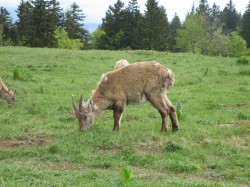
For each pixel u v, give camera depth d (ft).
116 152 32.99
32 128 40.50
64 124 42.22
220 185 25.89
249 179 28.19
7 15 245.45
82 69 81.92
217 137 37.73
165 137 36.68
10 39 202.18
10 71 76.18
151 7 205.77
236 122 44.32
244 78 72.18
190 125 41.81
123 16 216.95
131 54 105.50
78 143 34.83
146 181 26.55
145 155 31.53
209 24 251.60
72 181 26.27
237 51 189.26
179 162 30.14
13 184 25.25
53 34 199.11
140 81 38.42
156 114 48.24
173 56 103.50
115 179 26.55
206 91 62.75
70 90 62.34
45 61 89.51
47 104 52.60
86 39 248.73
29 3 202.18
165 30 208.33
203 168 30.32
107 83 38.91
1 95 51.90
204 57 103.91
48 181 26.30
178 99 57.26
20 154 32.45
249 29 224.53
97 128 40.34
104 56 99.81
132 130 39.17
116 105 38.83
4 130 39.42
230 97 58.54
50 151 33.06
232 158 32.24
